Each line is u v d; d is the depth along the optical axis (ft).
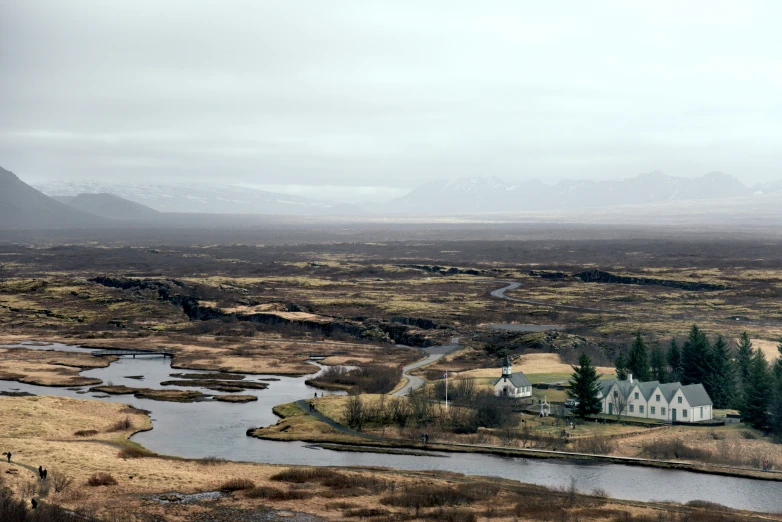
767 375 545.44
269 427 562.66
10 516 313.32
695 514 368.27
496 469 459.32
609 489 422.82
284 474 425.28
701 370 633.61
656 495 412.98
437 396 620.90
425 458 483.10
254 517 356.38
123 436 532.32
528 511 371.15
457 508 374.84
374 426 560.61
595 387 586.04
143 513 354.13
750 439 516.73
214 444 518.37
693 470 456.86
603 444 497.46
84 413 587.68
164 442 521.65
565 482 433.89
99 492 381.60
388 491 402.72
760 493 417.28
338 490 401.70
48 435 515.50
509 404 590.55
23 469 404.98
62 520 327.06
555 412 582.35
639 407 571.69
